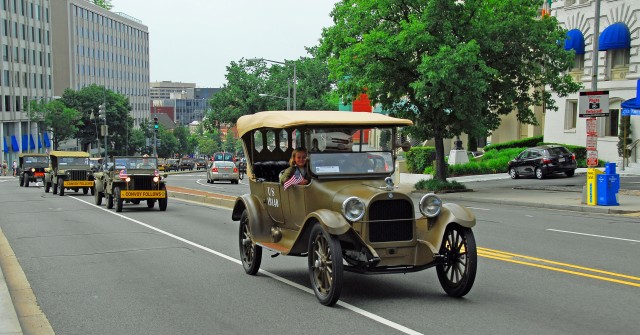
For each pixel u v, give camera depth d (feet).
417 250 26.66
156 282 31.89
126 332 23.00
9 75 277.03
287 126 29.58
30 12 295.69
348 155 29.50
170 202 89.10
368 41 88.58
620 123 115.75
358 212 25.75
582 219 58.18
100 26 405.80
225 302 27.35
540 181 107.86
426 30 87.76
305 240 28.50
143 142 342.64
